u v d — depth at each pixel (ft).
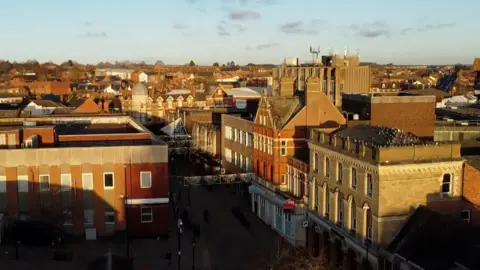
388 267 140.67
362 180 150.71
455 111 299.58
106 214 204.54
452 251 130.21
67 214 201.87
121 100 508.53
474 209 148.36
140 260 181.47
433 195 145.79
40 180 199.21
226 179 262.26
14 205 198.18
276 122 218.79
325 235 178.19
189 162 363.97
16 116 319.68
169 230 216.13
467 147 182.50
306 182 194.70
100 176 202.59
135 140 230.27
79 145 221.25
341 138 163.12
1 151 195.93
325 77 343.87
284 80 247.09
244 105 425.28
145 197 205.77
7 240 193.47
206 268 174.29
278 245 189.88
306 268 161.68
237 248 194.18
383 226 142.92
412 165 141.90
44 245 193.57
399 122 212.43
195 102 513.04
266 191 224.74
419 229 137.90
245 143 260.83
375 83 645.10
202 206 255.09
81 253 187.32
